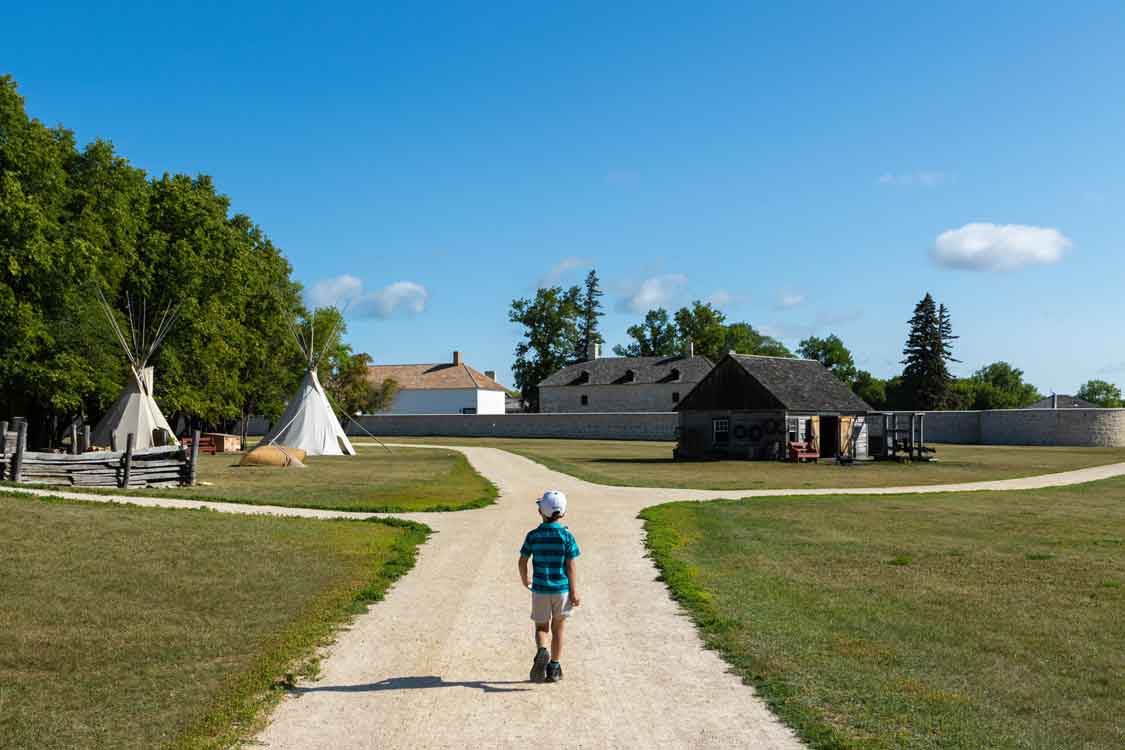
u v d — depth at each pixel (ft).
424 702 26.21
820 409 168.96
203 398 171.53
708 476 122.93
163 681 28.84
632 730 23.80
